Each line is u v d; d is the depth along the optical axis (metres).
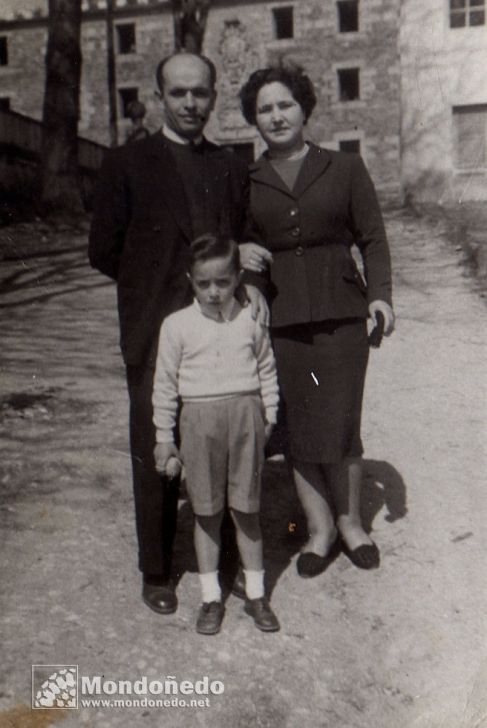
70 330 7.96
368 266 3.60
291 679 3.02
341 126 33.94
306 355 3.54
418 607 3.46
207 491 3.19
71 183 16.55
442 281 9.81
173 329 3.15
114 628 3.23
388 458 4.89
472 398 5.82
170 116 3.25
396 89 33.34
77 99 16.59
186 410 3.18
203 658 3.08
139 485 3.31
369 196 3.60
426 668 3.14
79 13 16.62
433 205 18.98
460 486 4.50
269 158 3.63
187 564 3.72
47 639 3.13
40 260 11.84
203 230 3.26
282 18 34.53
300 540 4.00
